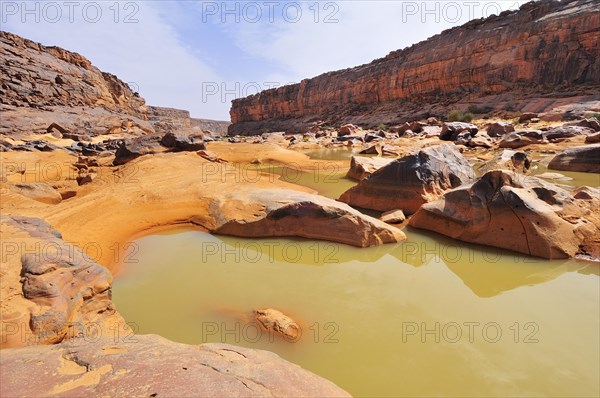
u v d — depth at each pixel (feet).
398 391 11.82
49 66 158.81
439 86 178.91
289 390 8.96
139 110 253.03
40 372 8.64
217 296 18.83
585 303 17.11
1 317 11.66
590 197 25.61
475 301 17.74
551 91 127.65
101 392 7.86
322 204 27.71
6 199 32.81
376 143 103.45
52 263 14.30
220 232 29.01
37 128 115.75
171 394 7.85
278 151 86.89
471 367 12.89
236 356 10.33
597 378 12.11
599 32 119.34
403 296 18.51
